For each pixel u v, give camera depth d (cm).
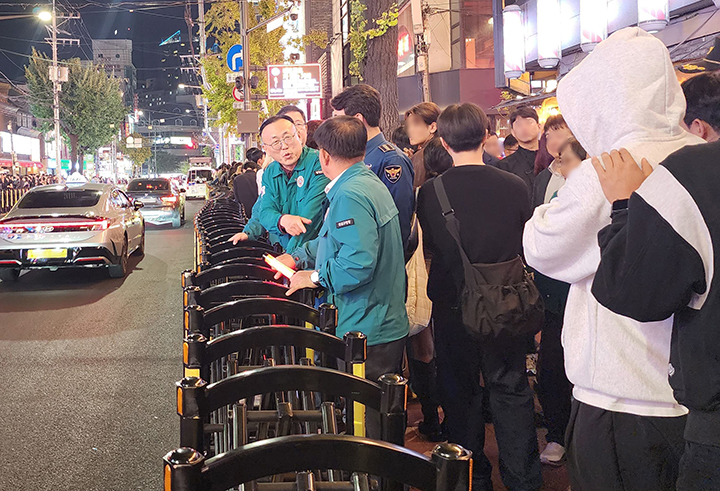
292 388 155
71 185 1111
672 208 154
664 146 179
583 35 1159
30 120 7144
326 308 241
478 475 325
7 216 987
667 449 181
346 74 2278
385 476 114
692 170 155
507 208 312
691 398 157
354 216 277
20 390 518
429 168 399
